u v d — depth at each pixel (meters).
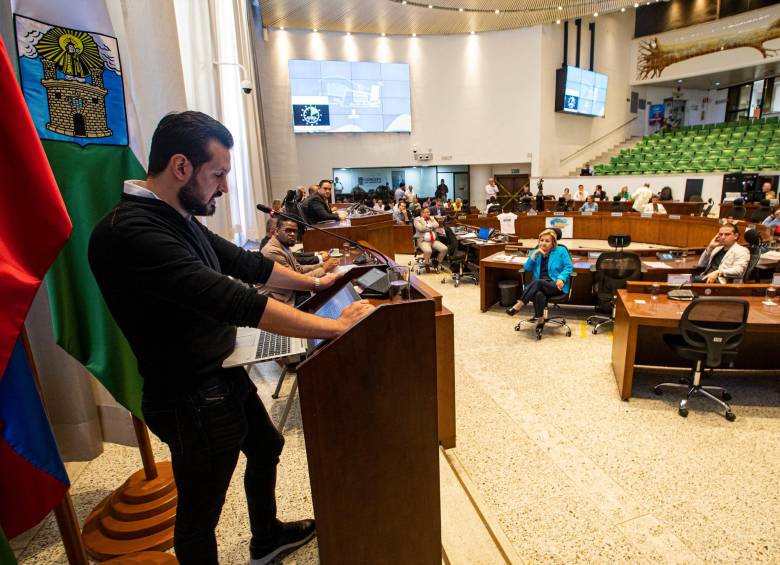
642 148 13.93
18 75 1.30
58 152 1.39
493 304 5.13
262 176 9.05
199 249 1.11
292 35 11.33
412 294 1.59
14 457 1.05
